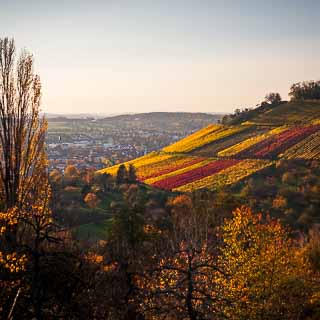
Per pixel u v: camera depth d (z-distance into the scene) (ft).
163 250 96.89
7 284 49.24
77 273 53.83
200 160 426.51
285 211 242.58
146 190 313.53
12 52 72.84
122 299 54.80
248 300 74.43
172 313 54.44
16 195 70.95
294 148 388.78
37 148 74.54
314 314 85.87
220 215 155.63
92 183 305.94
